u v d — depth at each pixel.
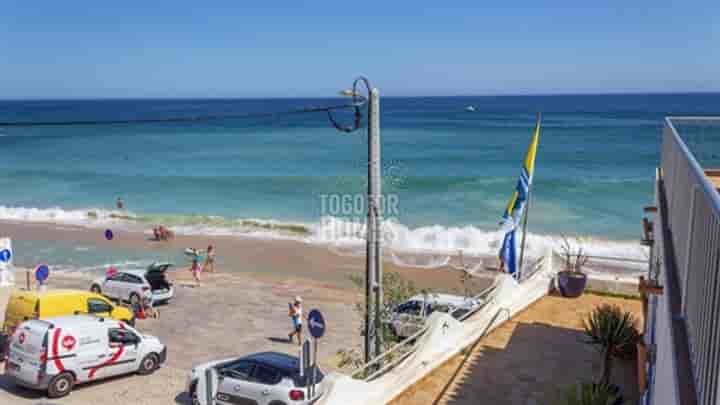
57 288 26.38
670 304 5.74
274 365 13.16
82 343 15.34
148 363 16.83
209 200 50.53
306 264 32.41
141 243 37.19
